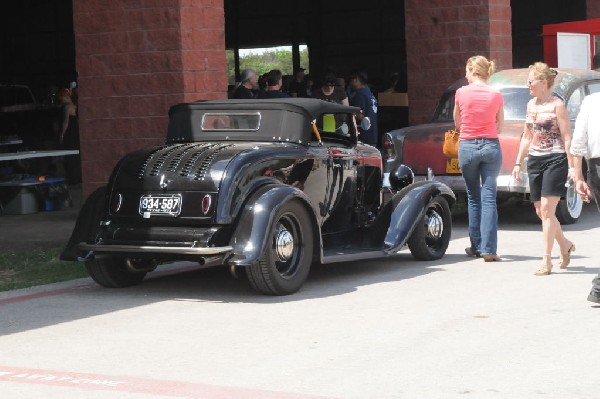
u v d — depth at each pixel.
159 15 15.20
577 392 6.58
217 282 11.05
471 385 6.77
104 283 10.73
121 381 7.04
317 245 10.34
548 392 6.59
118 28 15.49
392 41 34.81
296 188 10.15
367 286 10.53
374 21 35.00
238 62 36.50
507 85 15.73
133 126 15.53
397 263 12.09
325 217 11.15
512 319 8.75
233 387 6.82
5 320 9.23
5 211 18.44
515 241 13.74
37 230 16.05
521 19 34.53
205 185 9.86
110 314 9.40
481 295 9.87
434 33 21.17
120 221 10.30
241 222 9.79
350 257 10.73
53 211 18.83
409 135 15.45
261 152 10.19
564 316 8.84
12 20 37.28
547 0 34.16
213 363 7.48
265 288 9.93
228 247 9.69
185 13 15.11
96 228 10.41
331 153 11.05
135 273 10.88
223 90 15.63
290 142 10.76
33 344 8.22
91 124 15.81
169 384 6.93
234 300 9.95
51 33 36.91
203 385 6.88
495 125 11.86
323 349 7.83
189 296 10.23
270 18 35.97
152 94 15.36
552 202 10.85
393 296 9.93
